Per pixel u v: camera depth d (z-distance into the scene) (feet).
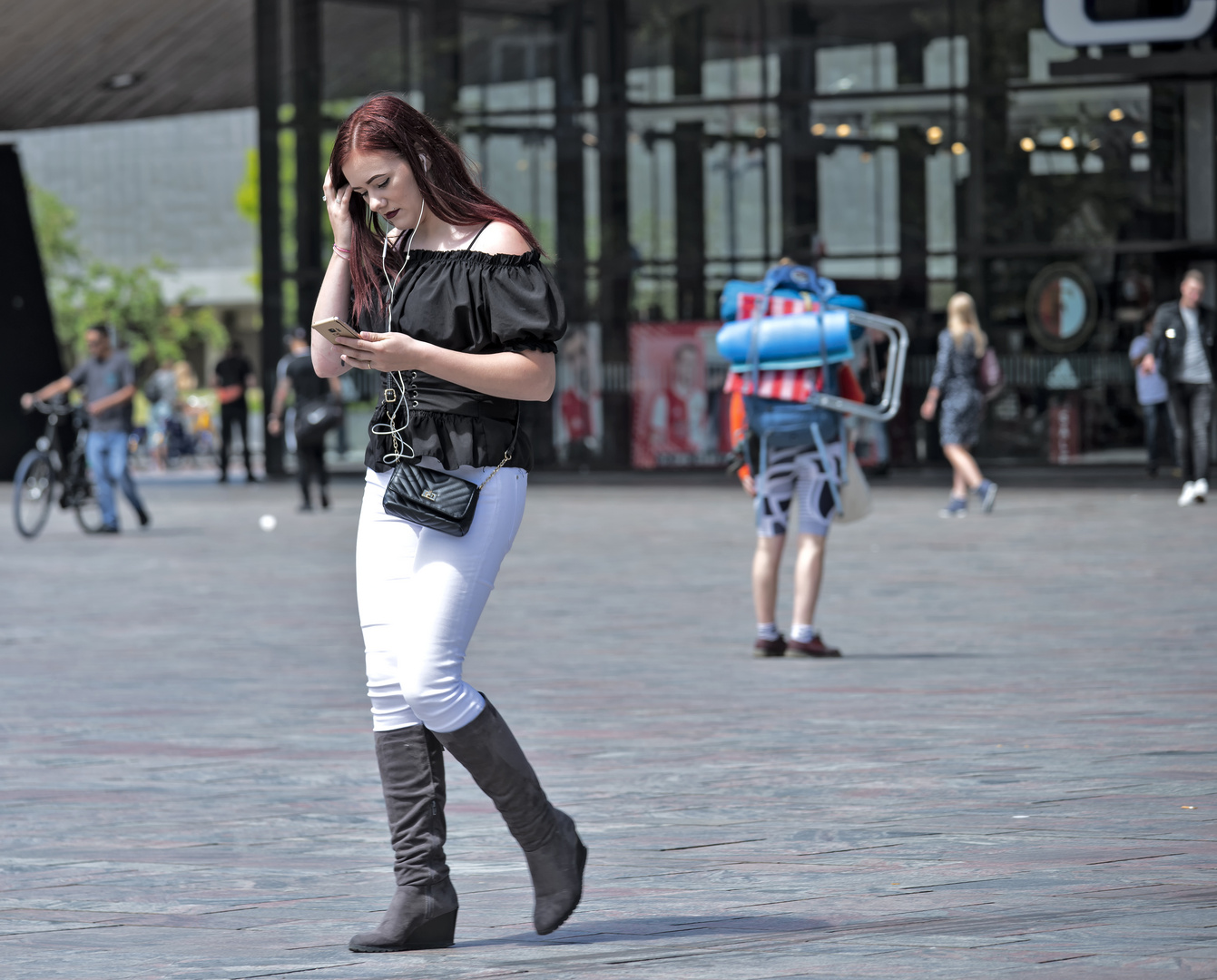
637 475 170.81
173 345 387.55
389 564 24.30
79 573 87.30
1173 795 32.81
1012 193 162.40
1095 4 158.61
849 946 23.40
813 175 167.22
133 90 208.54
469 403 23.95
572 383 173.47
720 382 170.19
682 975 22.27
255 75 182.29
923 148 164.25
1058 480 149.79
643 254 172.04
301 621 66.13
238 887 27.73
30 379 195.11
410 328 24.09
